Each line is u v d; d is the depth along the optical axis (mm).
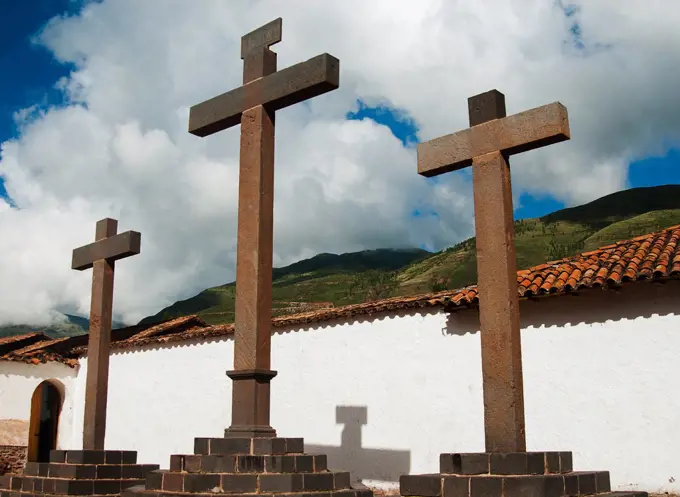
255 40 9602
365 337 13625
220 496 7387
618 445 10594
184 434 16297
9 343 20172
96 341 12688
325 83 8625
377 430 13078
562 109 7660
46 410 20094
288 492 7473
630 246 12000
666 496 9938
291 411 14383
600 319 11102
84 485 10852
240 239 8977
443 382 12438
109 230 13305
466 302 11930
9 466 18062
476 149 8125
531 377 11586
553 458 7191
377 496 12203
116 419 18141
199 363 16391
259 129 9117
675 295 10500
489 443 7445
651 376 10508
